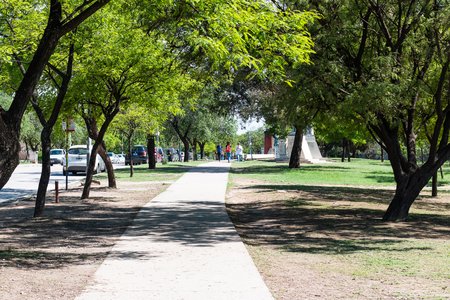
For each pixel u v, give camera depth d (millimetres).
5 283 7891
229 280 8109
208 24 10633
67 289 7555
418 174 16438
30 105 20578
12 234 13055
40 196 16359
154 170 43719
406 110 16250
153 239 12156
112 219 15914
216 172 39656
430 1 15539
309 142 63156
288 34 11398
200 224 14633
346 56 16094
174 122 64562
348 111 14273
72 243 11781
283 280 8312
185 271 8750
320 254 10812
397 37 16266
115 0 12508
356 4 15766
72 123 24906
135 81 19531
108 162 26438
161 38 17141
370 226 15367
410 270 9195
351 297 7246
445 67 15570
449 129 16344
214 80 20406
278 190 25781
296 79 14492
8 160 8156
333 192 25703
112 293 7316
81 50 17109
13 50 15391
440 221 16562
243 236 13289
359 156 106750
